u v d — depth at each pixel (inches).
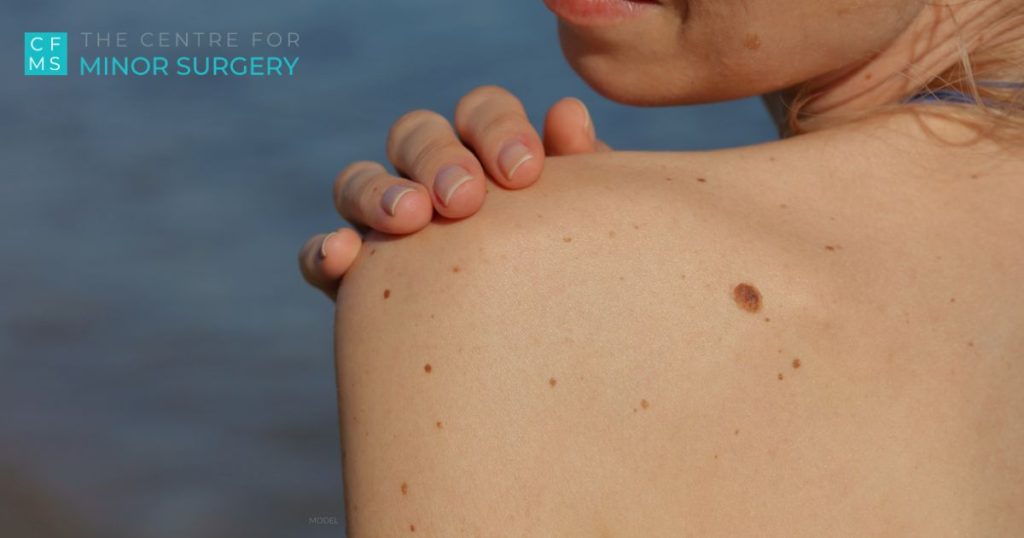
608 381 25.1
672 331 25.4
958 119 28.5
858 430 25.6
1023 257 27.2
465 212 26.2
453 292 25.6
